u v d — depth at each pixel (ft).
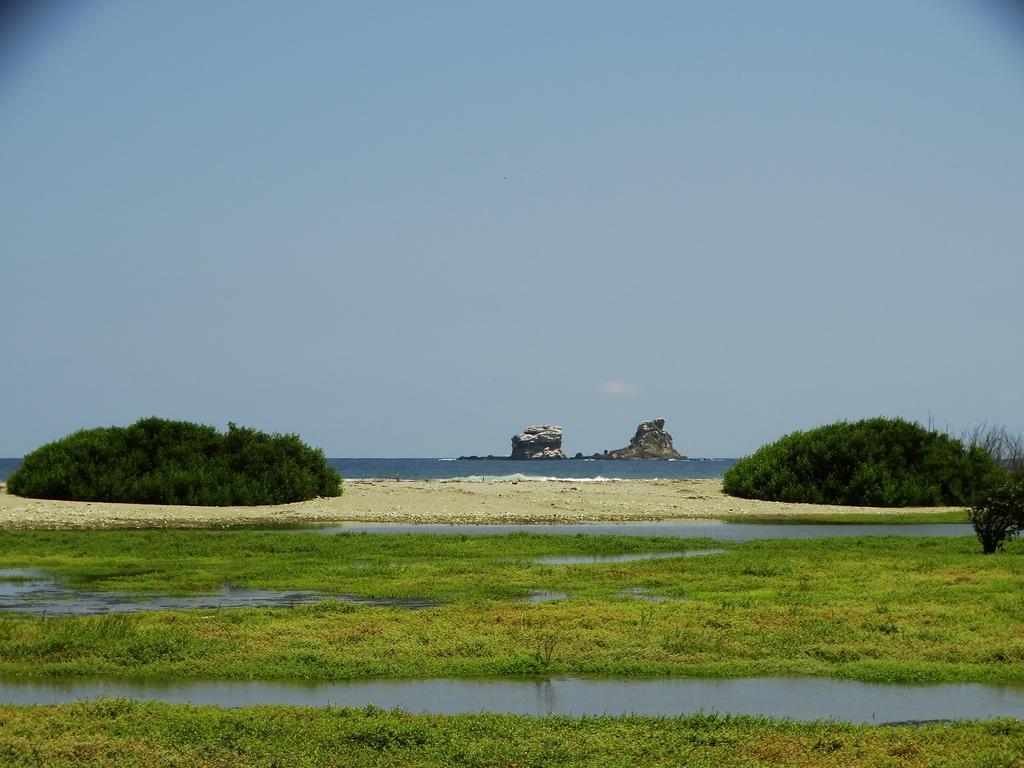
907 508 309.83
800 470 329.93
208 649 96.94
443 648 97.81
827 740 71.77
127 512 246.68
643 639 102.01
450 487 349.00
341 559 170.40
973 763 67.21
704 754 69.05
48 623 105.50
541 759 67.15
